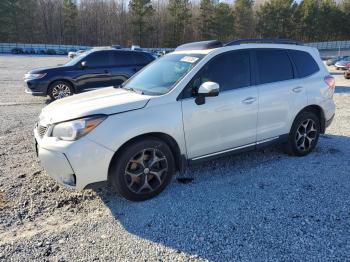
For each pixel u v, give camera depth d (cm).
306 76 520
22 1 6344
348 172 466
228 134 436
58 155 347
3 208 370
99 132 348
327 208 364
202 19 6944
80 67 1058
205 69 421
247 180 441
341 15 7675
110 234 322
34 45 5538
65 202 387
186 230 327
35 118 821
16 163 505
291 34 7562
